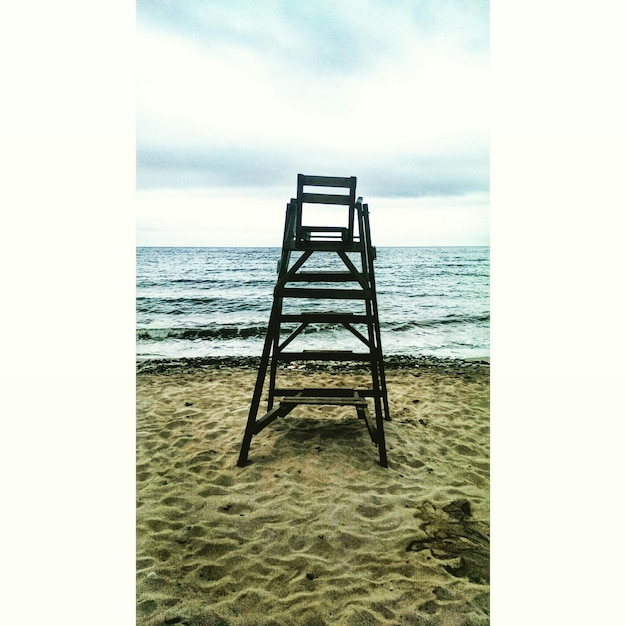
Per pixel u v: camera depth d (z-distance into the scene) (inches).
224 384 319.6
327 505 154.1
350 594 114.4
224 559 127.4
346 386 316.2
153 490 163.8
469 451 202.1
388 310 796.6
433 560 127.3
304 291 193.5
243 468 181.0
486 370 370.3
